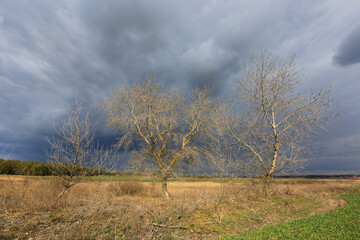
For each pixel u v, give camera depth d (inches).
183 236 387.2
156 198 645.3
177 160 749.3
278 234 365.1
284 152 805.2
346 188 1148.5
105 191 526.3
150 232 373.4
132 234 360.2
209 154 706.2
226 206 562.6
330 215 494.6
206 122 763.4
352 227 380.8
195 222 450.3
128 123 735.7
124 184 671.8
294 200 732.7
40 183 474.9
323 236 340.5
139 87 764.0
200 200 546.9
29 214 390.0
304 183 1221.7
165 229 399.9
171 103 774.5
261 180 815.1
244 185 798.5
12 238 299.0
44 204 424.8
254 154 838.5
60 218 383.9
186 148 740.0
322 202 719.7
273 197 762.2
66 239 311.7
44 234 321.1
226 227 450.0
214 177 654.5
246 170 794.2
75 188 551.8
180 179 722.8
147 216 436.5
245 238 358.6
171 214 462.9
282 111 823.7
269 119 832.9
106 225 375.2
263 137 832.3
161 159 758.5
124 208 446.0
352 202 684.1
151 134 737.6
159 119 754.8
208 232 417.7
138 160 738.2
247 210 567.2
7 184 452.1
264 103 849.5
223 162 656.4
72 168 469.4
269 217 540.1
